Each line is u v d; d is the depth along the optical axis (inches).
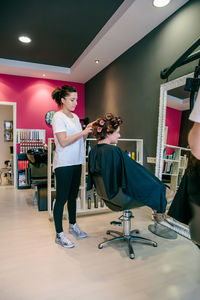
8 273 53.7
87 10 89.6
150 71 98.5
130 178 53.9
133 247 67.7
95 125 61.0
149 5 78.2
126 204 57.9
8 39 115.4
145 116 103.6
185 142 76.5
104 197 61.7
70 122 69.7
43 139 171.9
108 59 131.3
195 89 33.1
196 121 24.6
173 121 83.0
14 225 85.7
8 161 204.7
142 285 49.4
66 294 46.4
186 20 77.0
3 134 220.7
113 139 61.6
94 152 61.3
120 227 84.1
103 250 65.7
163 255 63.0
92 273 53.9
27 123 167.8
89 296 45.8
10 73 158.9
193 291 47.5
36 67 151.0
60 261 59.4
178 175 80.2
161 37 90.4
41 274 53.4
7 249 66.0
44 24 100.6
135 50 109.8
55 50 129.7
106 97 144.7
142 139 106.1
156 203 55.9
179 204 33.5
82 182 96.0
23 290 47.6
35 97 169.6
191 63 75.7
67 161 67.1
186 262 59.3
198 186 27.8
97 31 107.4
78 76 166.1
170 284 49.8
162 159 89.7
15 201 122.9
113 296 45.8
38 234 77.0
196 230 29.3
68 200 75.4
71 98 67.2
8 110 221.1
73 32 108.0
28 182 110.7
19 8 87.7
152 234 77.7
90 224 87.1
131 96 115.0
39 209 104.4
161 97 89.0
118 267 56.6
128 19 87.7
